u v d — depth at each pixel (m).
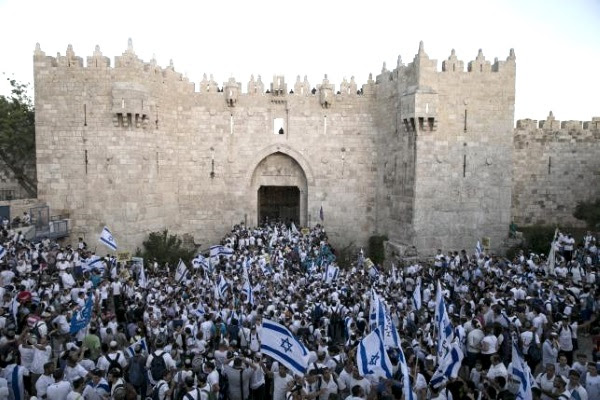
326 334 20.86
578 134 51.34
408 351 17.14
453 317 20.39
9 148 50.19
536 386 14.74
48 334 18.80
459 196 43.28
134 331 21.42
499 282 27.03
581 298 24.27
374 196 51.69
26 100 51.69
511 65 42.97
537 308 20.81
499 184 43.56
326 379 14.60
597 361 17.38
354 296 25.69
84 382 14.03
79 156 41.72
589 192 51.50
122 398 13.29
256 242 42.50
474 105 43.00
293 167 52.34
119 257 31.56
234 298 24.91
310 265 36.69
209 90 50.31
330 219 51.66
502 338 17.98
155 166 44.88
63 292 23.56
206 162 50.56
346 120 51.22
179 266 32.19
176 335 19.45
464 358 18.33
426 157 42.78
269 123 50.97
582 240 43.53
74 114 41.56
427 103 41.94
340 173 51.53
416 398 14.16
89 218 41.97
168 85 46.84
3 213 38.28
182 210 50.25
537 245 42.91
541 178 51.34
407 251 42.94
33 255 29.48
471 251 43.53
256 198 52.06
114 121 41.50
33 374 16.73
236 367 16.48
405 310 23.25
